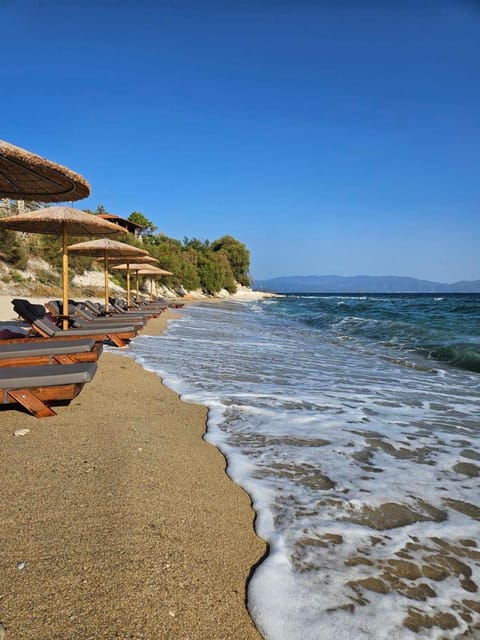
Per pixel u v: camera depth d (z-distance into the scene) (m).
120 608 1.81
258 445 3.83
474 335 12.95
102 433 3.84
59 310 9.44
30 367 4.32
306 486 3.07
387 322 16.52
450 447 3.94
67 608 1.79
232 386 5.98
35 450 3.39
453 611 1.92
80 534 2.31
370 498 2.93
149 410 4.66
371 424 4.55
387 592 2.02
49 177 4.41
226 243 72.44
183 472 3.19
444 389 6.56
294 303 44.94
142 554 2.18
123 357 7.96
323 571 2.15
